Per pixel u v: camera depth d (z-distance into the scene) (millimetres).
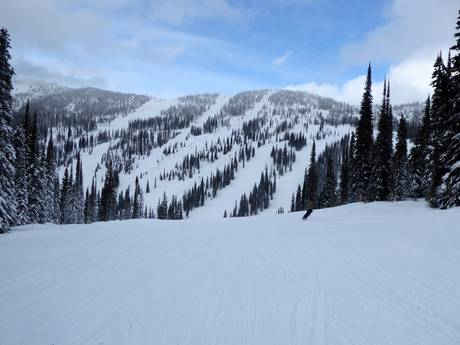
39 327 6457
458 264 9188
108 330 6301
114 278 9516
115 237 16469
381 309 6809
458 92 25484
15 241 15805
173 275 9750
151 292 8328
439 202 25047
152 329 6320
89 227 20938
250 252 12594
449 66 30234
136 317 6871
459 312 6508
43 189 46344
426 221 17016
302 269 9938
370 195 38812
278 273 9672
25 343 5844
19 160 37812
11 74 24094
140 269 10445
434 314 6477
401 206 28219
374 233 14844
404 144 44344
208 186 195375
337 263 10297
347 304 7164
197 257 11961
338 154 176750
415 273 8805
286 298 7699
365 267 9680
